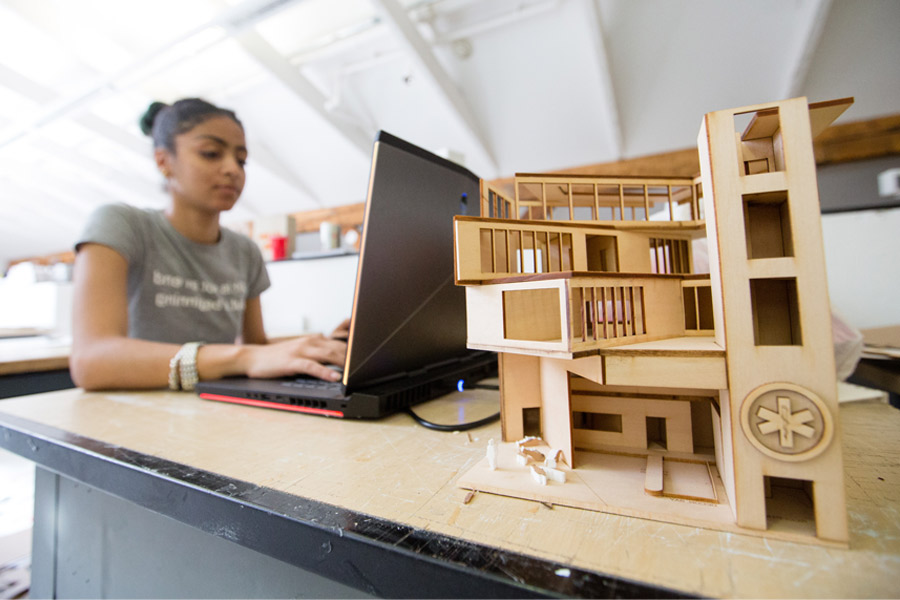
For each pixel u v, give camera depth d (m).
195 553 0.34
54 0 1.81
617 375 0.24
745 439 0.21
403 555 0.19
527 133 2.36
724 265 0.22
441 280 0.49
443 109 2.32
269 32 2.00
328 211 3.03
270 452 0.34
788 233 0.23
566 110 2.20
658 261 0.38
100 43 2.05
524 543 0.20
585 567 0.18
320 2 1.82
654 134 2.17
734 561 0.18
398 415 0.45
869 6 1.61
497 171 2.62
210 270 1.10
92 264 0.77
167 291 0.99
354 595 0.26
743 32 1.76
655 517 0.22
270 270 1.99
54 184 3.73
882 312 1.17
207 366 0.59
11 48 2.08
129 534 0.39
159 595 0.37
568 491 0.25
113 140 2.66
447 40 1.96
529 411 0.38
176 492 0.28
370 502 0.25
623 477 0.27
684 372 0.23
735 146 0.23
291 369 0.55
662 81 1.98
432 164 0.46
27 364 0.85
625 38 1.87
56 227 4.74
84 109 2.12
